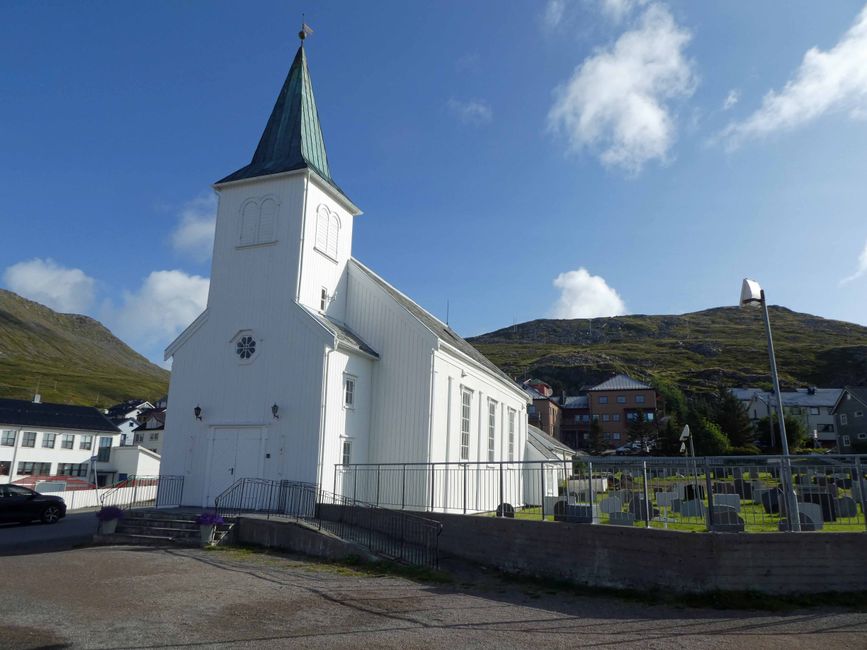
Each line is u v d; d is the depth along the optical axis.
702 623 9.45
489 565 14.08
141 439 80.75
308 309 20.66
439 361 22.50
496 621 9.48
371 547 15.06
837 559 10.86
